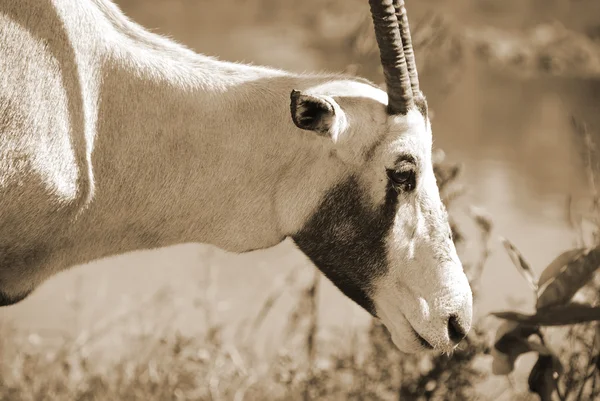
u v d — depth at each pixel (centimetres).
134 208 875
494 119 2577
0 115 803
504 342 938
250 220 878
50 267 879
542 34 3347
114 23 870
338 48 3031
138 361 1158
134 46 869
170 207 877
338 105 816
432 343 846
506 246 979
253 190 870
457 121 2547
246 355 1222
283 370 1106
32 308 1393
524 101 2788
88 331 1286
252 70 888
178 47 889
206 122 863
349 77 875
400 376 1073
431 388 1048
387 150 830
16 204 822
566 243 1681
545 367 939
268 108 862
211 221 884
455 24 3244
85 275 1515
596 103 2717
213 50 2900
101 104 853
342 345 1208
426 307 845
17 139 808
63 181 829
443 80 2442
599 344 964
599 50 3331
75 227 862
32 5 816
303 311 1188
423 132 838
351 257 863
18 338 1284
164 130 863
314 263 885
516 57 3180
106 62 852
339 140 834
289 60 2847
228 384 1127
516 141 2373
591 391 990
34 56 813
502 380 1164
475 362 1145
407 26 830
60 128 823
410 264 850
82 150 838
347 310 1362
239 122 862
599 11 3538
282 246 1638
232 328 1318
